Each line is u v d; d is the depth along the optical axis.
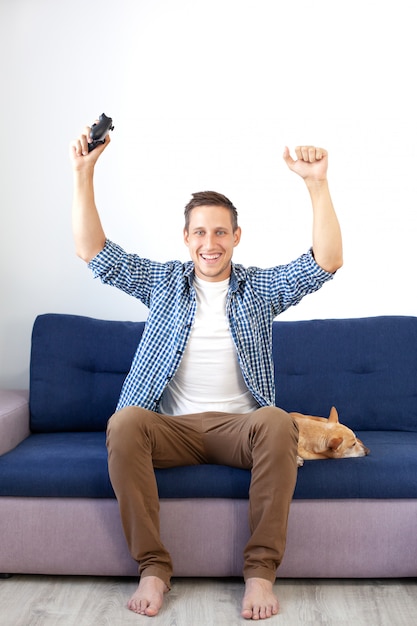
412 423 2.92
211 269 2.41
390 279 3.29
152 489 2.21
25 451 2.51
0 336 3.34
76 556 2.32
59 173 3.30
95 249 2.42
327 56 3.28
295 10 3.28
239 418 2.31
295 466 2.20
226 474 2.31
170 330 2.45
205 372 2.42
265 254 3.30
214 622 2.05
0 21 3.29
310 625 2.03
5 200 3.30
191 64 3.29
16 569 2.34
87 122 3.29
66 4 3.29
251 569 2.16
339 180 3.28
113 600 2.20
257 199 3.30
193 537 2.31
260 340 2.46
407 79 3.28
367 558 2.31
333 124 3.29
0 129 3.30
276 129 3.29
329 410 2.92
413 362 2.96
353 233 3.29
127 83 3.29
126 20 3.29
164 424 2.32
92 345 2.96
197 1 3.29
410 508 2.32
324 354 2.96
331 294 3.30
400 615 2.10
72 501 2.33
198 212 2.42
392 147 3.28
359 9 3.28
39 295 3.32
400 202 3.28
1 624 2.03
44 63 3.29
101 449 2.54
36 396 2.89
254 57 3.29
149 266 2.52
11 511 2.33
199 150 3.29
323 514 2.31
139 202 3.29
